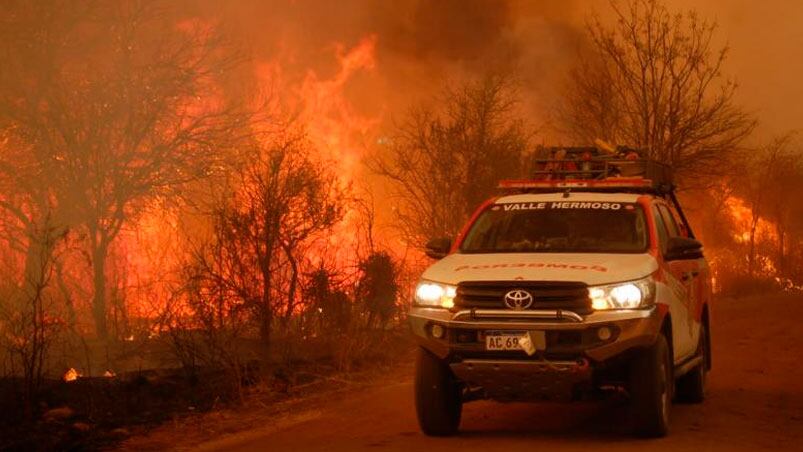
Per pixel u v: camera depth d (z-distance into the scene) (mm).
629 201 10188
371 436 9430
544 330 8562
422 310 9016
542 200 10398
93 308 16188
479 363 8688
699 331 11258
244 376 12172
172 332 12500
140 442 9438
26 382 10195
